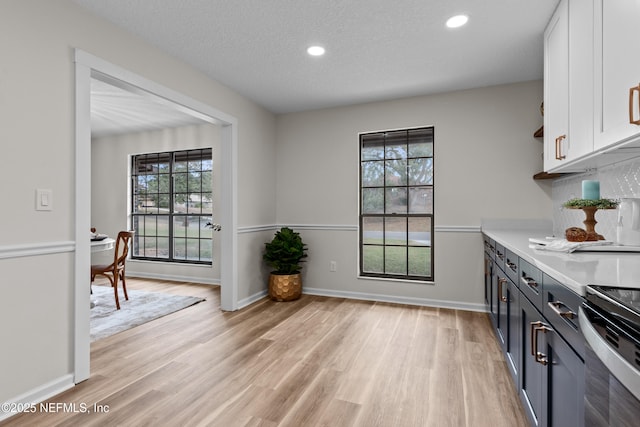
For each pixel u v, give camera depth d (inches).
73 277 77.8
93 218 219.9
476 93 136.3
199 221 195.6
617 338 26.4
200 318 127.0
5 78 66.1
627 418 24.2
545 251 63.8
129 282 193.5
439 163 141.6
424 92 140.9
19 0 68.2
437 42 99.0
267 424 63.2
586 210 72.1
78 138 78.4
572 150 70.2
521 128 130.3
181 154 200.8
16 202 67.7
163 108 159.9
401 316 128.8
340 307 141.4
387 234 153.6
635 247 61.9
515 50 103.5
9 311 66.7
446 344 101.1
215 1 79.9
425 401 70.9
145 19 87.0
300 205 167.5
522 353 64.9
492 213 134.0
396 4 81.0
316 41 98.9
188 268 194.9
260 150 158.2
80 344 78.7
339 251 159.8
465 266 137.9
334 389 75.7
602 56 55.7
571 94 70.4
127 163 211.5
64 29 76.5
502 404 69.6
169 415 65.9
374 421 64.2
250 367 86.5
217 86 128.6
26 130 69.3
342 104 156.9
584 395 34.6
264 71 120.0
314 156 164.9
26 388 69.1
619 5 50.1
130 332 112.1
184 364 88.3
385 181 153.9
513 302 74.3
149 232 208.5
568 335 40.3
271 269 167.2
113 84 92.9
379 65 115.0
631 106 43.9
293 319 125.7
